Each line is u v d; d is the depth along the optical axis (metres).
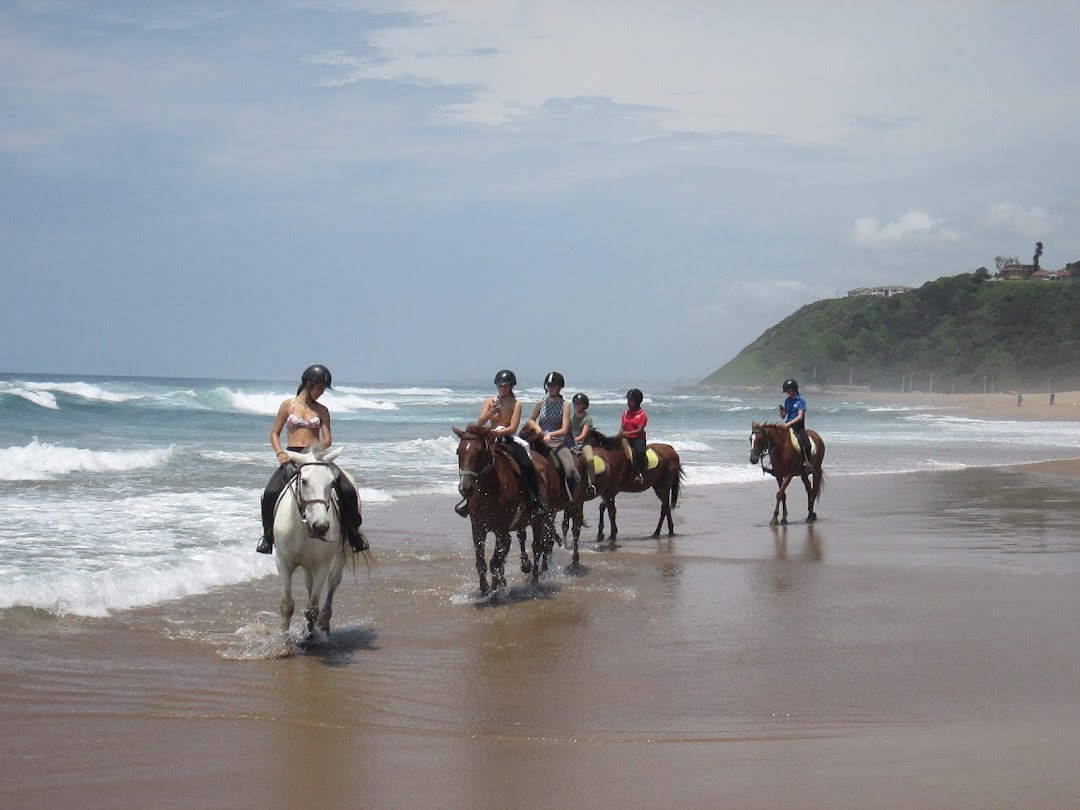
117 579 9.68
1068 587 10.58
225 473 20.02
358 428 41.41
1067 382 145.75
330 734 5.84
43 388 50.38
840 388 162.25
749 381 199.62
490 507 9.81
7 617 8.36
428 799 4.82
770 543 14.05
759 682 6.97
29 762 5.31
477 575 11.29
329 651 7.89
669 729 5.94
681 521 16.69
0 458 19.44
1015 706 6.34
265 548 8.28
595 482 12.98
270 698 6.57
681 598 10.09
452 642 8.22
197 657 7.58
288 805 4.75
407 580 10.95
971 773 5.05
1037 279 186.00
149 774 5.16
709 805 4.69
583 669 7.36
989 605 9.66
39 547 11.49
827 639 8.27
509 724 6.05
